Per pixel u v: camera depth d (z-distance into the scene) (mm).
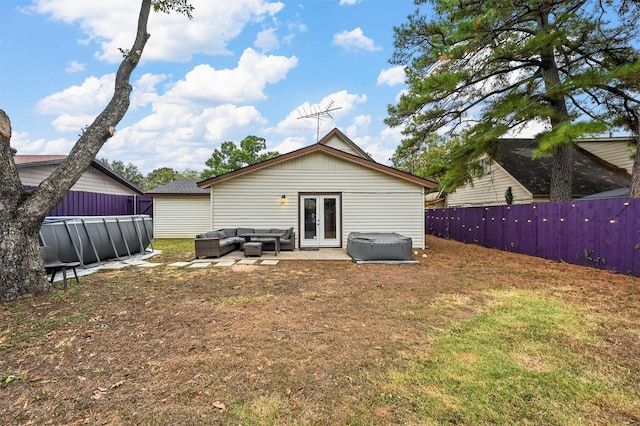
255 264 8477
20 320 3943
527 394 2396
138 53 6004
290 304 4742
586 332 3600
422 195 11945
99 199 13234
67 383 2520
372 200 11922
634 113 9875
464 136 12086
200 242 9367
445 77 10055
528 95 10703
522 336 3488
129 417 2117
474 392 2418
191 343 3297
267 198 11688
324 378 2621
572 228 8344
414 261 8711
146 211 17562
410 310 4445
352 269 7754
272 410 2203
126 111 5891
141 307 4555
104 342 3311
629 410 2219
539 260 9062
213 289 5688
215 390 2438
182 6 7461
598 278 6473
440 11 10664
